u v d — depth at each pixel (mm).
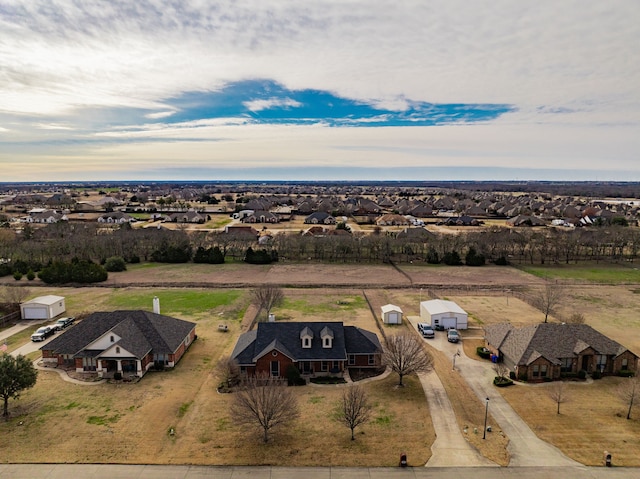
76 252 102250
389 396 43812
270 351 47250
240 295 80562
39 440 36000
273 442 36062
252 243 118438
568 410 41312
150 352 49812
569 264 108625
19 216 180750
